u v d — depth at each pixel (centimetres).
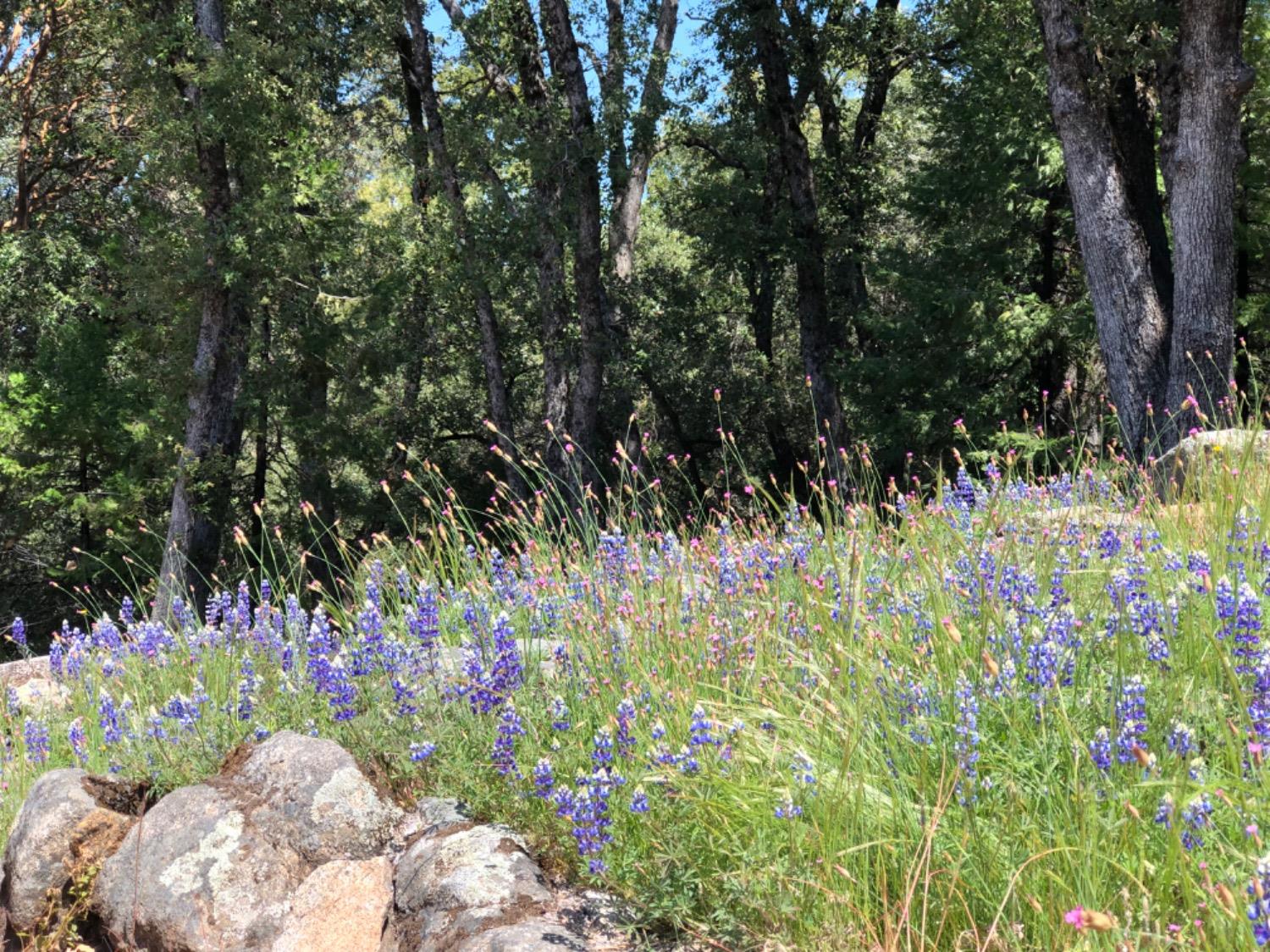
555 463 2614
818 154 3030
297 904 469
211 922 476
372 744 547
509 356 3238
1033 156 2602
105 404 2741
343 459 2886
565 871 440
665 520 775
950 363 2609
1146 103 1859
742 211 2881
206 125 2161
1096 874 320
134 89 2383
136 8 2338
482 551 762
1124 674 438
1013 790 362
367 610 605
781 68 2703
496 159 2542
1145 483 711
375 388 3288
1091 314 2441
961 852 353
